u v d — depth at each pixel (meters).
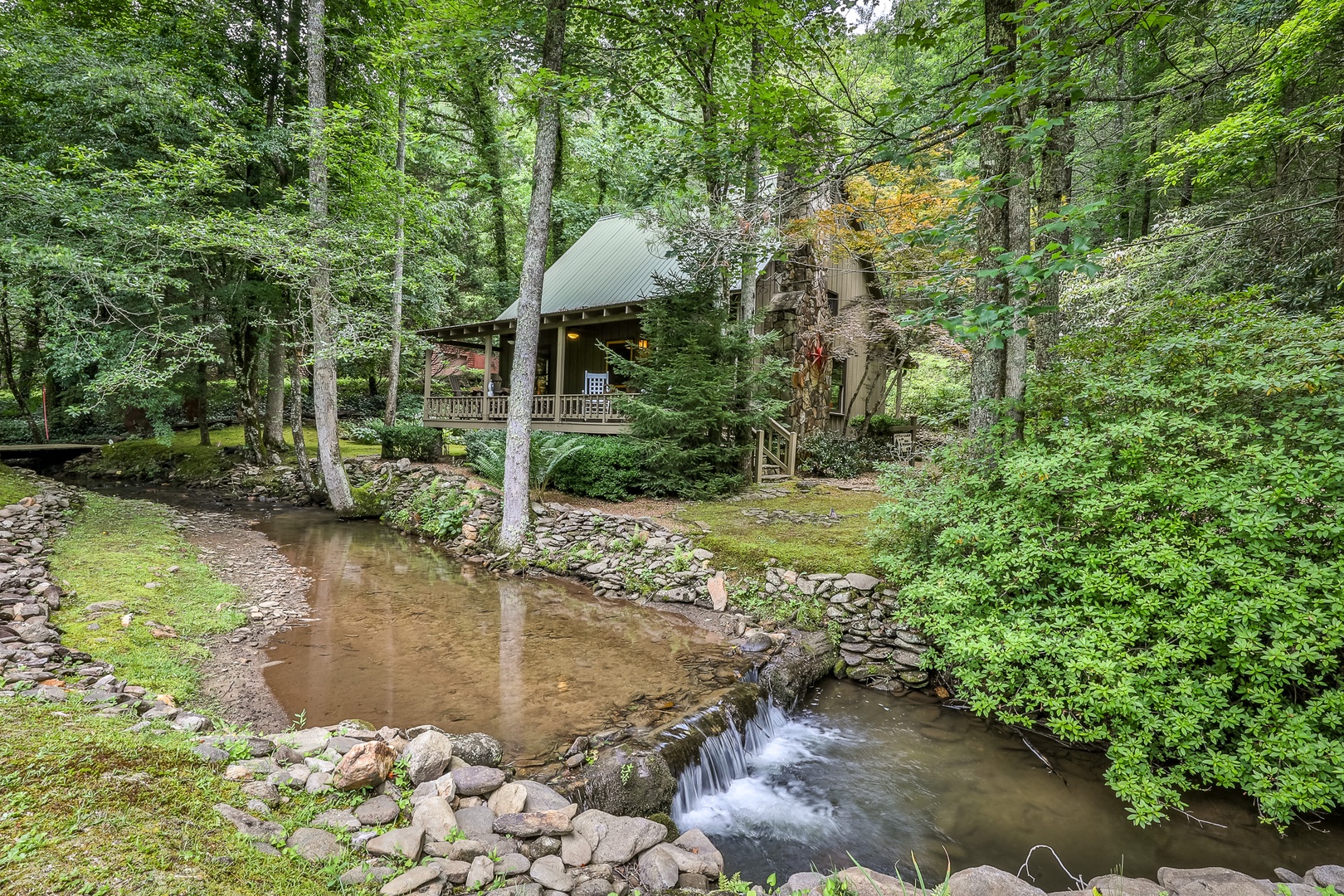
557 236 23.44
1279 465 3.66
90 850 1.76
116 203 8.96
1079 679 4.06
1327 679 3.61
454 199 19.25
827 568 6.43
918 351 18.69
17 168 7.61
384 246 11.48
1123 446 4.47
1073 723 3.94
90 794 2.06
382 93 13.82
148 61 10.19
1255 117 6.84
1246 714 3.52
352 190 12.78
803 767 4.24
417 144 17.31
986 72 3.86
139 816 2.01
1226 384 4.02
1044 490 4.57
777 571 6.58
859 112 5.34
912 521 5.48
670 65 10.60
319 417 11.19
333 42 12.22
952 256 4.09
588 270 15.43
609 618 6.29
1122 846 3.38
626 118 10.77
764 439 12.20
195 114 10.10
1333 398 3.82
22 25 9.80
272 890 1.87
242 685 4.35
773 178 8.14
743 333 10.27
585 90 7.74
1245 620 3.55
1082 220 3.17
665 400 10.01
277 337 13.35
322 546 9.10
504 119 22.33
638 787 3.37
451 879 2.25
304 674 4.66
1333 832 3.43
